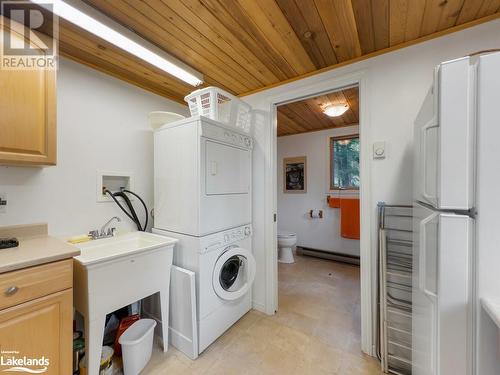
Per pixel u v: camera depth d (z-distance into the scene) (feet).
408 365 4.93
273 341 5.98
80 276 4.31
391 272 5.32
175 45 5.24
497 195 2.21
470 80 2.33
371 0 3.95
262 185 7.49
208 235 5.78
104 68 6.13
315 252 12.92
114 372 4.93
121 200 6.64
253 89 7.61
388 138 5.34
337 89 6.25
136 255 4.85
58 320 3.65
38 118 4.27
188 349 5.44
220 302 6.14
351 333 6.29
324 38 5.00
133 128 6.95
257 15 4.32
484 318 2.25
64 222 5.47
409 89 5.13
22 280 3.29
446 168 2.43
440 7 4.13
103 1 3.94
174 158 6.15
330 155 12.84
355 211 11.63
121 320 5.62
